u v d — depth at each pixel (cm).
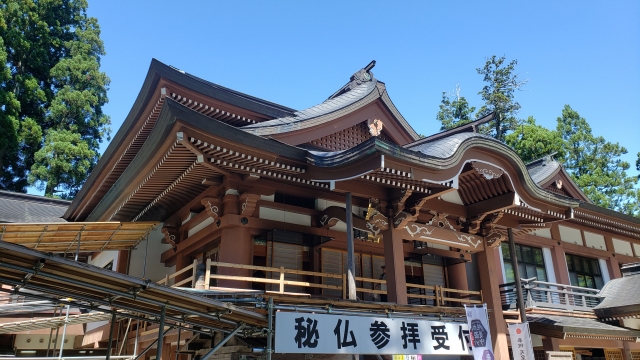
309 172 1094
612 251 2252
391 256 1166
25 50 3325
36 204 2334
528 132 3575
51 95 3488
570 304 1973
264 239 1178
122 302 746
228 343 995
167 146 946
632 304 1573
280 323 823
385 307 992
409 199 1232
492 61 3997
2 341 1816
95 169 1488
